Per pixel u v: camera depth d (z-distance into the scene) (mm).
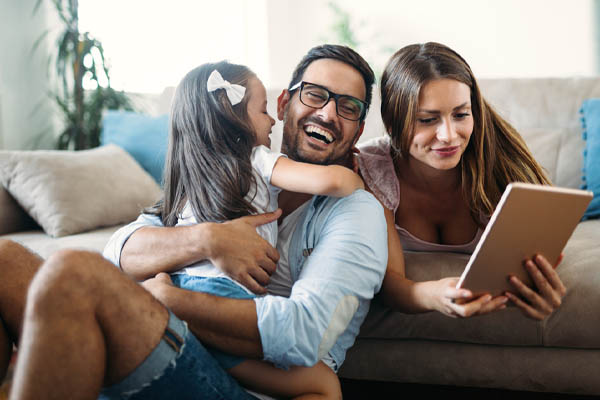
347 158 1443
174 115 1313
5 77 3234
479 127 1340
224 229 1114
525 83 2156
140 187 2217
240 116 1304
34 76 3453
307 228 1228
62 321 837
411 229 1519
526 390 1380
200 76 1309
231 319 1020
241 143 1272
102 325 886
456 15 3994
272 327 1009
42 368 826
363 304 1234
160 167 2363
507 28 3928
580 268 1337
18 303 1067
